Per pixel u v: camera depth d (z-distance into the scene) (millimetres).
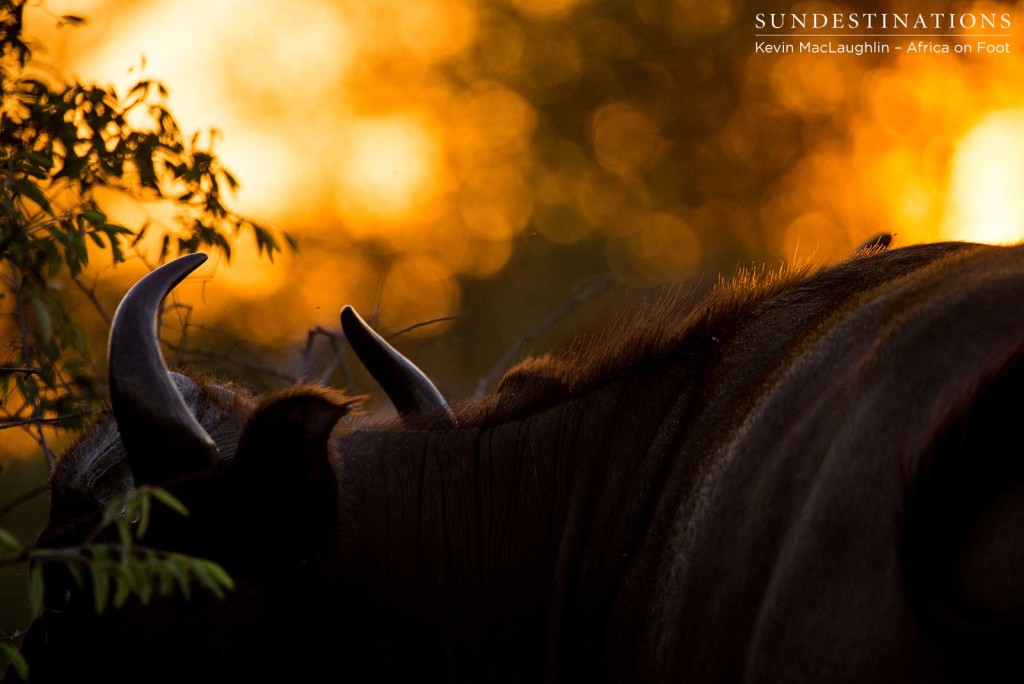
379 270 47906
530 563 10023
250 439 8633
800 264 10578
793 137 62188
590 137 66375
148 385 8484
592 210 62688
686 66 65625
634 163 65000
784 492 7785
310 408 8688
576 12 67750
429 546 9906
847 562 7191
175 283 9055
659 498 9211
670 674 8383
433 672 9867
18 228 11492
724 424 8914
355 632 9641
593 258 53344
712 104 64875
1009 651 6410
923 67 57375
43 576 9250
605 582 9578
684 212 62406
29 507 21906
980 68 55812
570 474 10055
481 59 68250
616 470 9844
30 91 14047
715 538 8266
